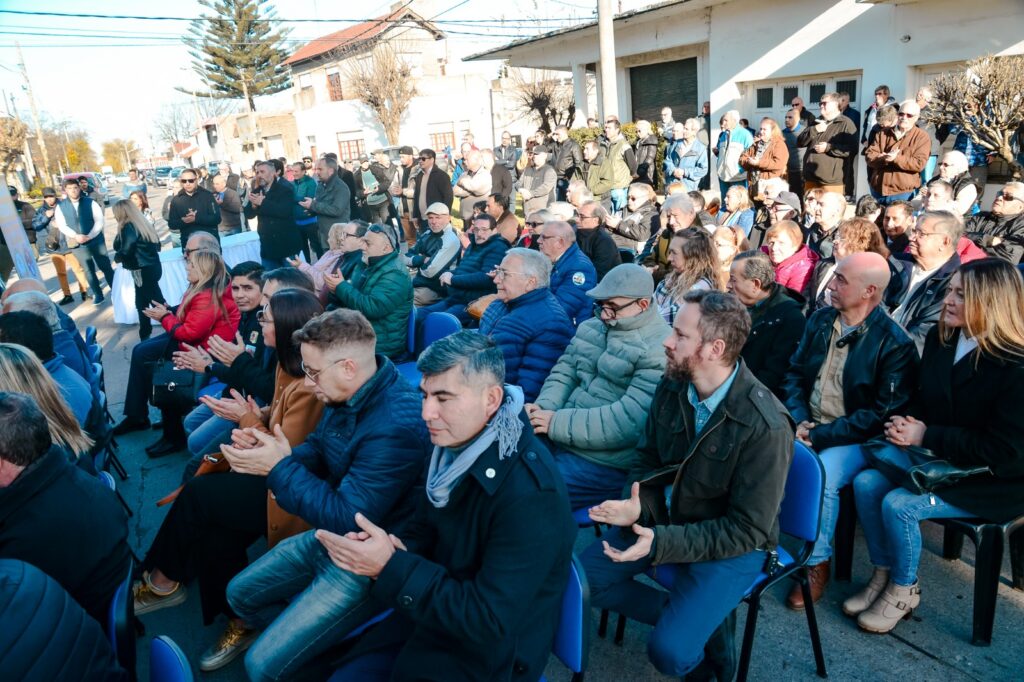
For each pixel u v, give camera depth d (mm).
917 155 6668
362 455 2312
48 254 15422
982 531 2492
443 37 32094
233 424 3691
